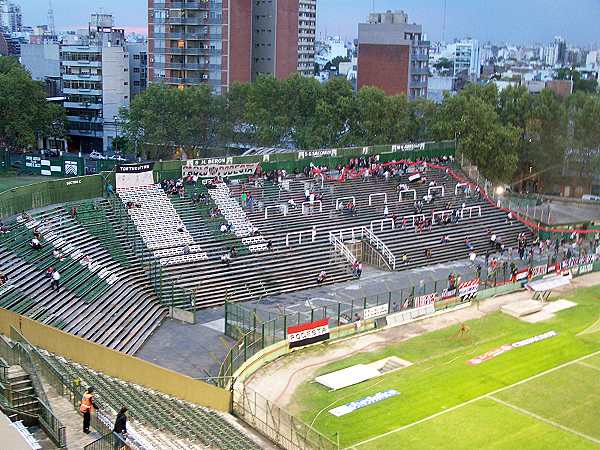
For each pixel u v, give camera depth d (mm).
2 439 30219
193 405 50438
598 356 66375
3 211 74375
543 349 67750
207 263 81375
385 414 53969
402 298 77812
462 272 91125
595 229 110750
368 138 141375
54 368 41312
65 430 34938
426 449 49156
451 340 69562
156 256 79438
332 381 59250
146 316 68938
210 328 69375
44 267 66750
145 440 38250
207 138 155750
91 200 85438
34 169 133250
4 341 42188
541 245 101188
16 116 146625
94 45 190500
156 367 49656
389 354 65625
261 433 49625
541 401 56844
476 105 133625
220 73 188125
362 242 94000
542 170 147250
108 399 43000
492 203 114188
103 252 76062
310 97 148625
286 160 106625
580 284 90312
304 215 96875
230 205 94000
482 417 53969
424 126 144500
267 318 72062
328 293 81188
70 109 194500
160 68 192875
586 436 51625
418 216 102562
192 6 186000
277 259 86062
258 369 61375
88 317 62875
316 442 48844
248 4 190625
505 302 81500
